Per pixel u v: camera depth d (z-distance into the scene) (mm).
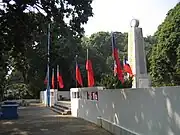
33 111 28094
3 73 24312
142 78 20719
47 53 15352
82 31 12719
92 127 14727
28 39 12484
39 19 12250
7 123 17672
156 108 8055
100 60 48625
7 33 11688
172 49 26891
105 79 17203
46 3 11852
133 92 10062
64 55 21719
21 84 50031
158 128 7922
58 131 13570
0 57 13000
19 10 11156
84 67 43250
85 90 18609
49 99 36469
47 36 14242
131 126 10320
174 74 27641
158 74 28797
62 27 12625
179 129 6754
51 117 20984
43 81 44219
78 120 18422
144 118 9016
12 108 20938
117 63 15844
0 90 30812
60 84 35750
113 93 12672
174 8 27688
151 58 30547
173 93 7031
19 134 12961
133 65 21000
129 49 21969
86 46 49312
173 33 26609
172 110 7090
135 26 21250
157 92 7957
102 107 14727
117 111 12102
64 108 26109
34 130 14141
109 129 13094
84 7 12109
